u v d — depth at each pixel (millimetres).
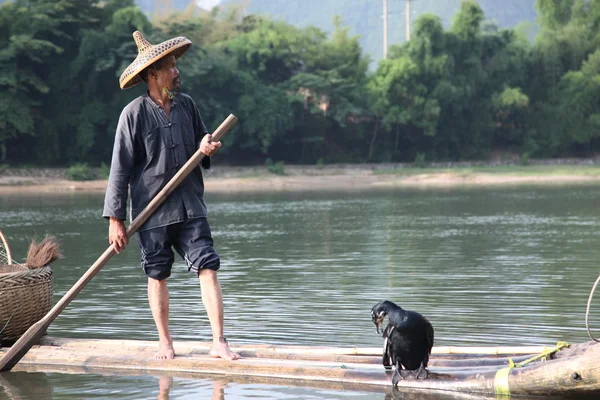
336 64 115875
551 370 8180
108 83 97875
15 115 89000
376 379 9031
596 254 22094
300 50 115562
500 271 18781
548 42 123438
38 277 10938
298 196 64438
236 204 53688
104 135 99750
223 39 122125
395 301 14664
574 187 72125
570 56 123500
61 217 41406
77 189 82188
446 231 30578
